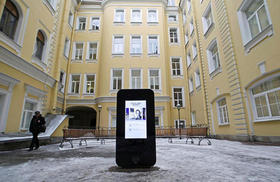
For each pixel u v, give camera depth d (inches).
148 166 126.5
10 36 306.3
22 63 315.0
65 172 119.2
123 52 691.4
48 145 327.6
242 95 346.6
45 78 406.9
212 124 485.1
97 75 707.4
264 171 117.0
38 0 382.3
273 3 270.7
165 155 187.5
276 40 264.2
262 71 292.4
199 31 584.7
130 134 128.0
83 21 792.3
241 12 351.6
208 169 122.8
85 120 796.6
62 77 660.1
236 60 367.2
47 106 438.6
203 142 359.6
